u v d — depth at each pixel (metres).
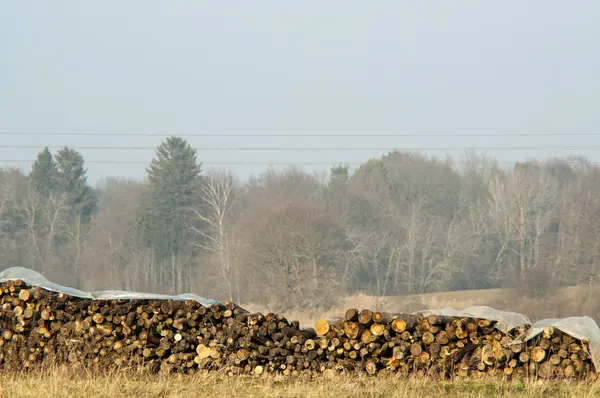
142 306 21.48
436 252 111.44
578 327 20.52
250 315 21.50
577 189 110.94
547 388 19.17
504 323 20.73
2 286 21.73
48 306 21.50
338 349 21.11
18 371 21.03
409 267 107.44
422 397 18.22
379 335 20.95
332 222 92.69
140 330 21.52
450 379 20.53
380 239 110.00
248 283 92.38
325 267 90.25
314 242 88.88
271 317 21.48
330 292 89.44
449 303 95.12
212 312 21.53
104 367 20.89
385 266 110.44
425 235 110.75
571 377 20.14
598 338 20.36
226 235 99.06
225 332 21.38
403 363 20.94
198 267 110.12
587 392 18.69
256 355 21.05
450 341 20.84
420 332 20.95
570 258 100.75
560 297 92.19
